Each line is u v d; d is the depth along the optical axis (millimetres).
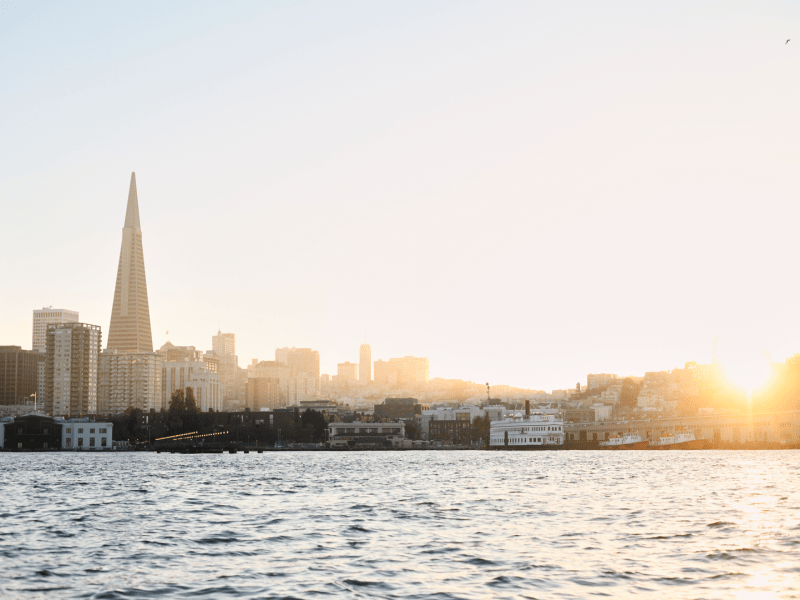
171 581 56188
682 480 159875
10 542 74438
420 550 67938
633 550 66750
